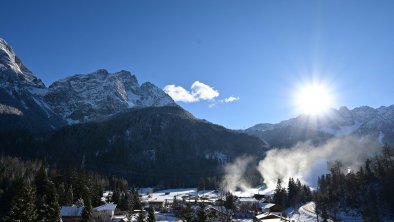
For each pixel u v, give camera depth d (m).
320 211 156.88
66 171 182.62
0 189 149.25
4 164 197.50
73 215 127.06
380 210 136.75
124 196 180.62
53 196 132.50
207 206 167.50
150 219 131.75
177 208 175.50
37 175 160.75
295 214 166.62
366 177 164.25
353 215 143.12
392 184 140.25
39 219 106.69
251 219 163.62
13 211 92.88
